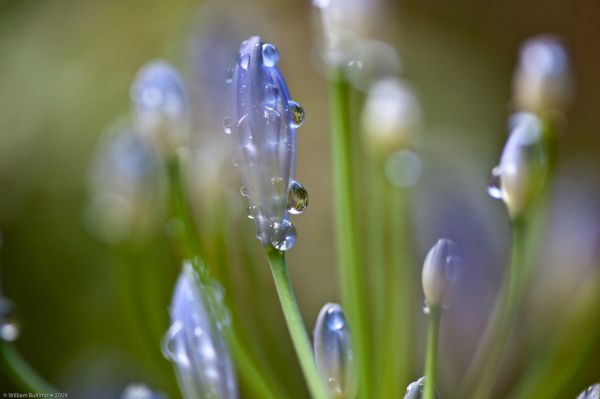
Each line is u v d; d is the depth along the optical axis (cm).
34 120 57
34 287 53
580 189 45
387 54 37
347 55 33
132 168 36
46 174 56
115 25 60
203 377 29
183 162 32
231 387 29
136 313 36
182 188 32
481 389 32
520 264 31
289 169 29
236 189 36
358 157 42
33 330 52
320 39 34
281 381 35
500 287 42
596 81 65
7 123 57
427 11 67
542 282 42
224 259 33
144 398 31
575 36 65
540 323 41
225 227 34
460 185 44
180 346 29
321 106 60
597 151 63
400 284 34
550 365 34
